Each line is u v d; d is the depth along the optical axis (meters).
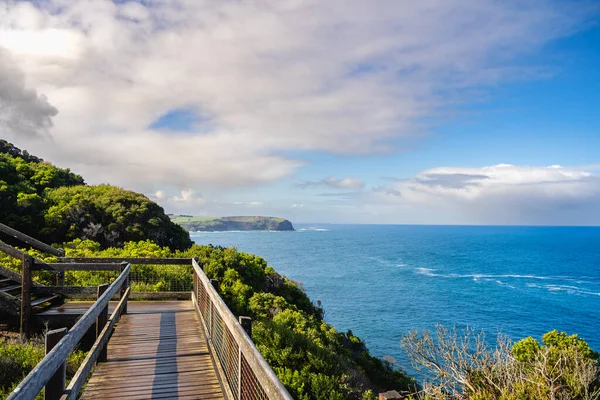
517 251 159.38
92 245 22.41
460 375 10.71
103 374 5.86
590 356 16.02
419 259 124.00
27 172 30.36
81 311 9.49
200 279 8.84
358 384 14.63
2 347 7.41
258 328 14.54
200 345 7.34
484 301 57.97
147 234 27.03
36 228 23.72
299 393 12.09
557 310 52.94
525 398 9.58
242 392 4.08
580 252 155.38
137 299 11.91
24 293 8.89
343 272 89.69
